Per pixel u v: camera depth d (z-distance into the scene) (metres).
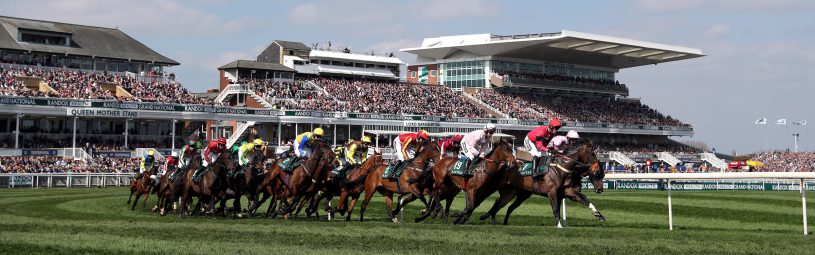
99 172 42.47
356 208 22.28
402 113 64.62
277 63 78.88
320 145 18.08
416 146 17.42
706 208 21.72
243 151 19.30
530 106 76.00
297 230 13.69
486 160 15.62
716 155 84.88
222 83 70.81
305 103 60.81
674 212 20.52
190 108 50.84
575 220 17.98
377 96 67.81
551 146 15.93
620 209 21.66
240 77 68.25
